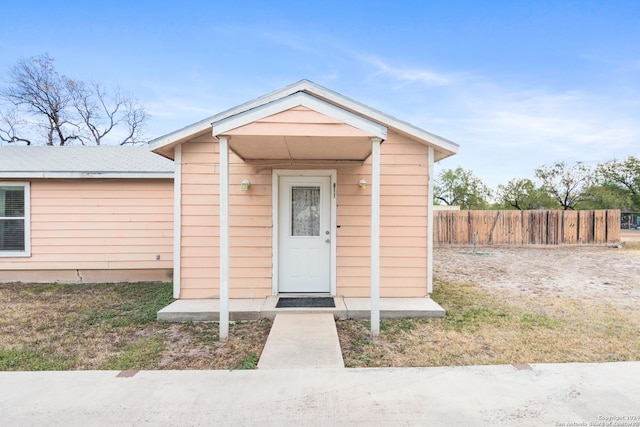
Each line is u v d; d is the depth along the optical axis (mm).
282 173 5434
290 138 4000
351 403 2539
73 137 20000
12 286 6875
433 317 4719
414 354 3533
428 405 2510
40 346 3729
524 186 20734
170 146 5285
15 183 7156
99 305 5434
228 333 4094
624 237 19141
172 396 2633
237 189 5438
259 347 3727
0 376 2973
